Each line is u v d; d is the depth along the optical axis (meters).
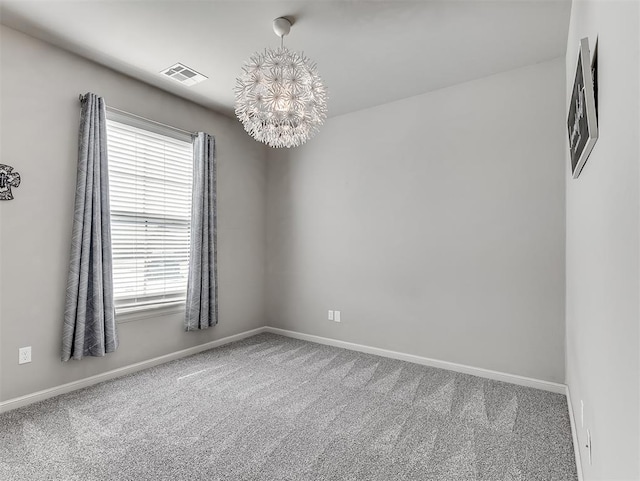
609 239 1.06
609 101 1.02
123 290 3.09
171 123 3.45
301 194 4.25
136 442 2.06
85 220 2.70
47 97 2.59
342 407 2.50
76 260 2.65
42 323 2.56
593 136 1.19
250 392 2.74
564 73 2.75
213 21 2.34
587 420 1.53
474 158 3.13
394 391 2.77
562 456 1.94
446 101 3.28
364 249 3.77
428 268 3.37
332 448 2.02
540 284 2.82
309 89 2.13
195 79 3.15
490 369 3.04
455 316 3.21
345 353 3.70
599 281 1.23
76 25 2.38
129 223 3.14
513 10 2.21
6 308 2.40
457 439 2.11
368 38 2.53
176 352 3.50
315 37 2.52
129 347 3.12
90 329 2.76
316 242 4.12
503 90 3.00
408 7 2.19
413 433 2.17
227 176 4.03
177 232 3.54
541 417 2.36
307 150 4.20
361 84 3.23
